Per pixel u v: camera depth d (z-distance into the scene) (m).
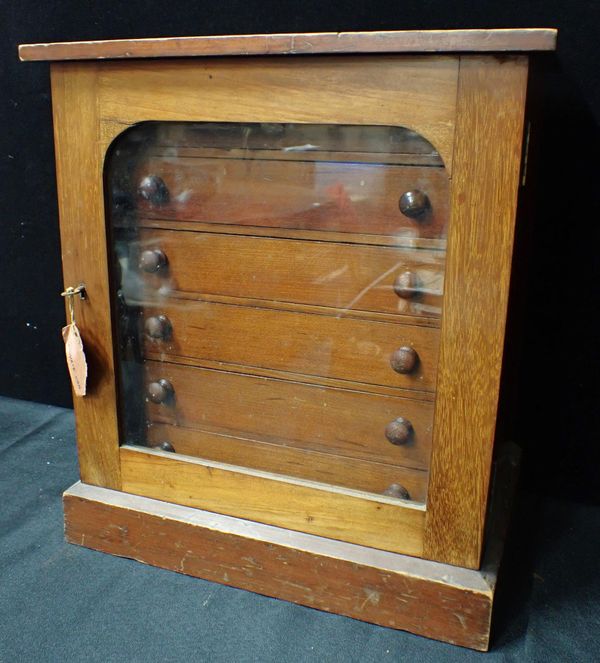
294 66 1.02
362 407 1.16
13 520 1.41
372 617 1.16
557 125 1.41
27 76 1.71
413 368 1.10
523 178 1.05
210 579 1.25
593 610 1.20
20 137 1.76
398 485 1.16
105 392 1.27
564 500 1.58
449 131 0.97
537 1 1.36
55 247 1.83
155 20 1.60
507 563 1.32
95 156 1.16
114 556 1.31
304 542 1.18
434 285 1.06
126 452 1.29
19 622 1.15
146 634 1.13
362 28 1.47
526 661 1.09
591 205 1.43
